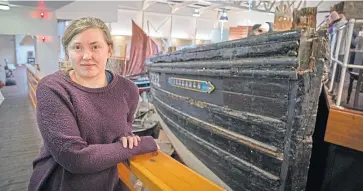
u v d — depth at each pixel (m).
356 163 1.56
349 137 1.49
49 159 1.09
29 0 10.33
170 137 3.28
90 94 1.06
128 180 1.61
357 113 1.47
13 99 8.33
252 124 1.55
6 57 21.55
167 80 3.07
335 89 2.58
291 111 1.29
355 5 2.78
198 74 2.11
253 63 1.46
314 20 1.36
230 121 1.76
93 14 12.87
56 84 1.00
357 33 2.89
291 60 1.23
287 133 1.32
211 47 1.89
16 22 11.57
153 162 1.16
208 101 2.04
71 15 12.56
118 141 1.12
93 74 1.06
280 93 1.34
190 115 2.42
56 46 12.59
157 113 4.08
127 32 16.70
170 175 1.04
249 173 1.61
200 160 2.31
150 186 1.01
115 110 1.11
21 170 3.33
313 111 1.27
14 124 5.34
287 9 1.91
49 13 12.17
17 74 16.75
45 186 1.07
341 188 1.65
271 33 1.33
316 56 1.21
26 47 22.19
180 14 18.50
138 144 1.16
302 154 1.30
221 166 1.94
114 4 13.24
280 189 1.40
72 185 1.02
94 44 1.03
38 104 0.96
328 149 1.73
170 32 18.38
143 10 16.98
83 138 1.04
